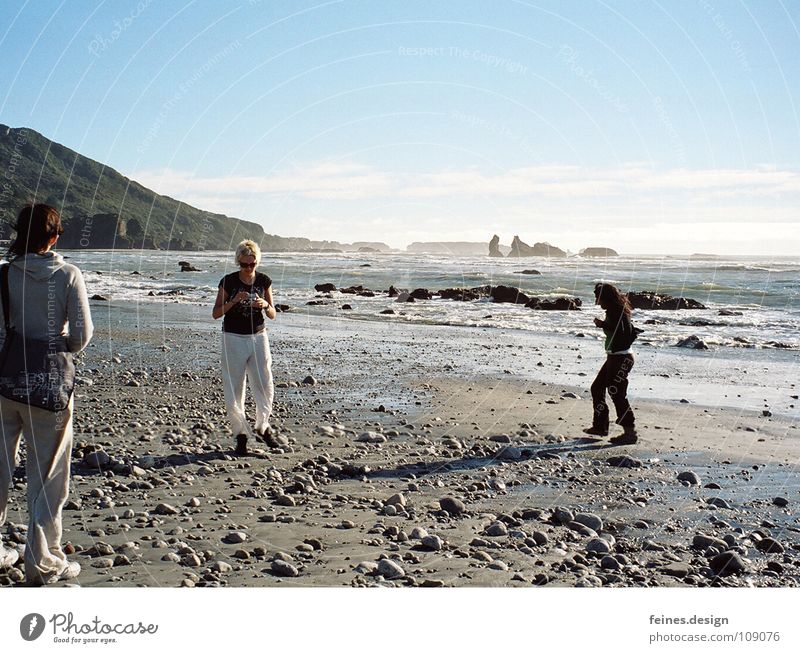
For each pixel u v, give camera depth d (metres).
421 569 4.91
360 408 10.76
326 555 5.09
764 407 11.11
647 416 10.51
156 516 5.82
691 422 10.11
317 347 17.75
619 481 7.30
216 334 19.83
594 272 50.50
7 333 4.25
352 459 7.94
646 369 14.80
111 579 4.53
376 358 15.84
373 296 35.94
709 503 6.61
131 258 87.44
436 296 34.22
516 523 5.95
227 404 7.99
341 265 63.72
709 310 27.41
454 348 17.56
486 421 10.00
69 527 5.48
